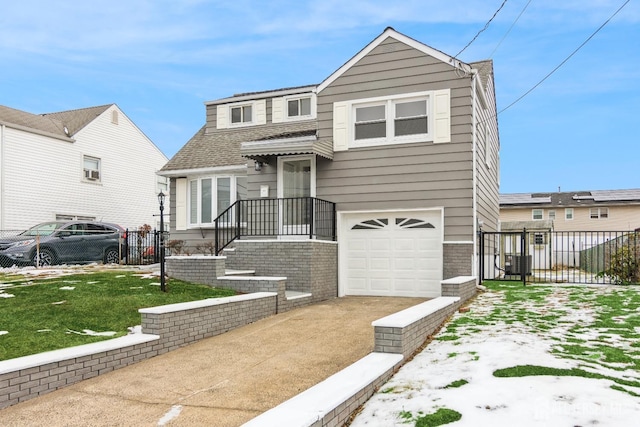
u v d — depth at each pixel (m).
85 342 6.62
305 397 4.38
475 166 11.99
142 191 26.47
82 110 25.41
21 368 5.19
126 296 9.02
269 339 7.67
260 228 13.54
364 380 4.90
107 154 24.58
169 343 7.07
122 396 5.34
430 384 4.97
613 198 36.09
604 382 4.61
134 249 17.41
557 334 6.58
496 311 8.44
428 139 12.05
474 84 12.08
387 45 12.54
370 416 4.45
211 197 16.64
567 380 4.67
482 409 4.23
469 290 10.01
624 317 7.53
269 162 13.58
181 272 10.85
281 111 17.45
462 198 11.73
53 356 5.60
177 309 7.24
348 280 12.81
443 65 12.01
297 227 13.09
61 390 5.51
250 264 12.02
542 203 37.09
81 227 16.80
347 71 12.90
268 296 9.45
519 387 4.57
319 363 6.38
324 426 3.99
